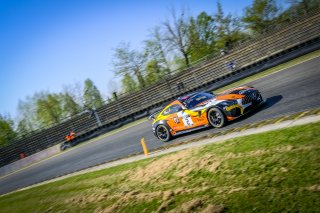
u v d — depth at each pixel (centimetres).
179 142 1007
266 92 1267
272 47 2666
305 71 1351
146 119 2516
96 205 730
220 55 2936
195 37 4425
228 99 903
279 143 585
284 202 390
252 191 456
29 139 3359
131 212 589
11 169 2909
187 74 3111
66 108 5203
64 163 1866
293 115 744
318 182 396
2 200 1436
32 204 1059
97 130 2938
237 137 755
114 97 3362
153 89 3225
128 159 1116
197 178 608
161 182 681
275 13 4431
